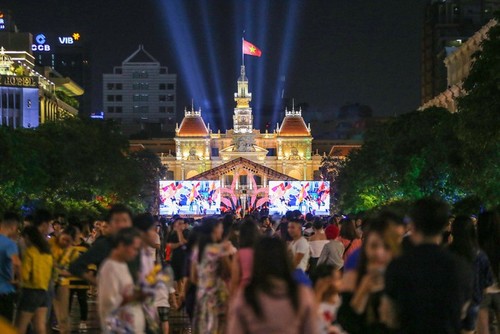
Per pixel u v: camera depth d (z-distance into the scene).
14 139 82.75
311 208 128.75
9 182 80.75
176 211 129.50
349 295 15.94
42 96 157.38
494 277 20.94
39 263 21.89
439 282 13.12
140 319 16.31
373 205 111.94
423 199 13.83
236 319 11.32
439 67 197.50
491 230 20.98
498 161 63.22
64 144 100.12
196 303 19.11
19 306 22.03
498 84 55.12
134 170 119.94
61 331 27.06
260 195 190.62
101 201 113.38
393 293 13.29
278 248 11.65
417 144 97.56
